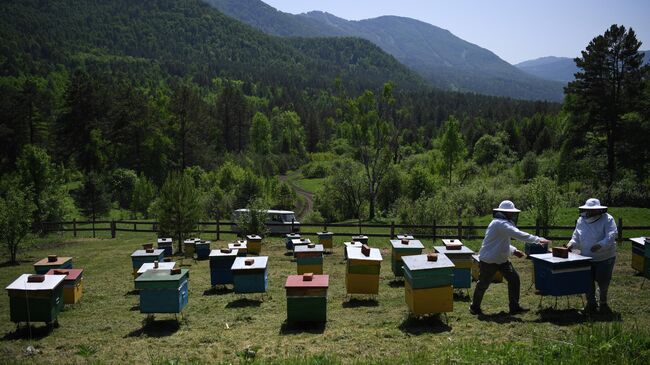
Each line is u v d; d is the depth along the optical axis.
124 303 13.81
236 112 124.00
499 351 7.75
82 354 9.18
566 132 50.88
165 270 11.38
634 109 45.91
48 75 152.25
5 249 26.62
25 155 42.16
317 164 109.81
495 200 42.06
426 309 9.68
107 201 53.31
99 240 31.52
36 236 28.22
